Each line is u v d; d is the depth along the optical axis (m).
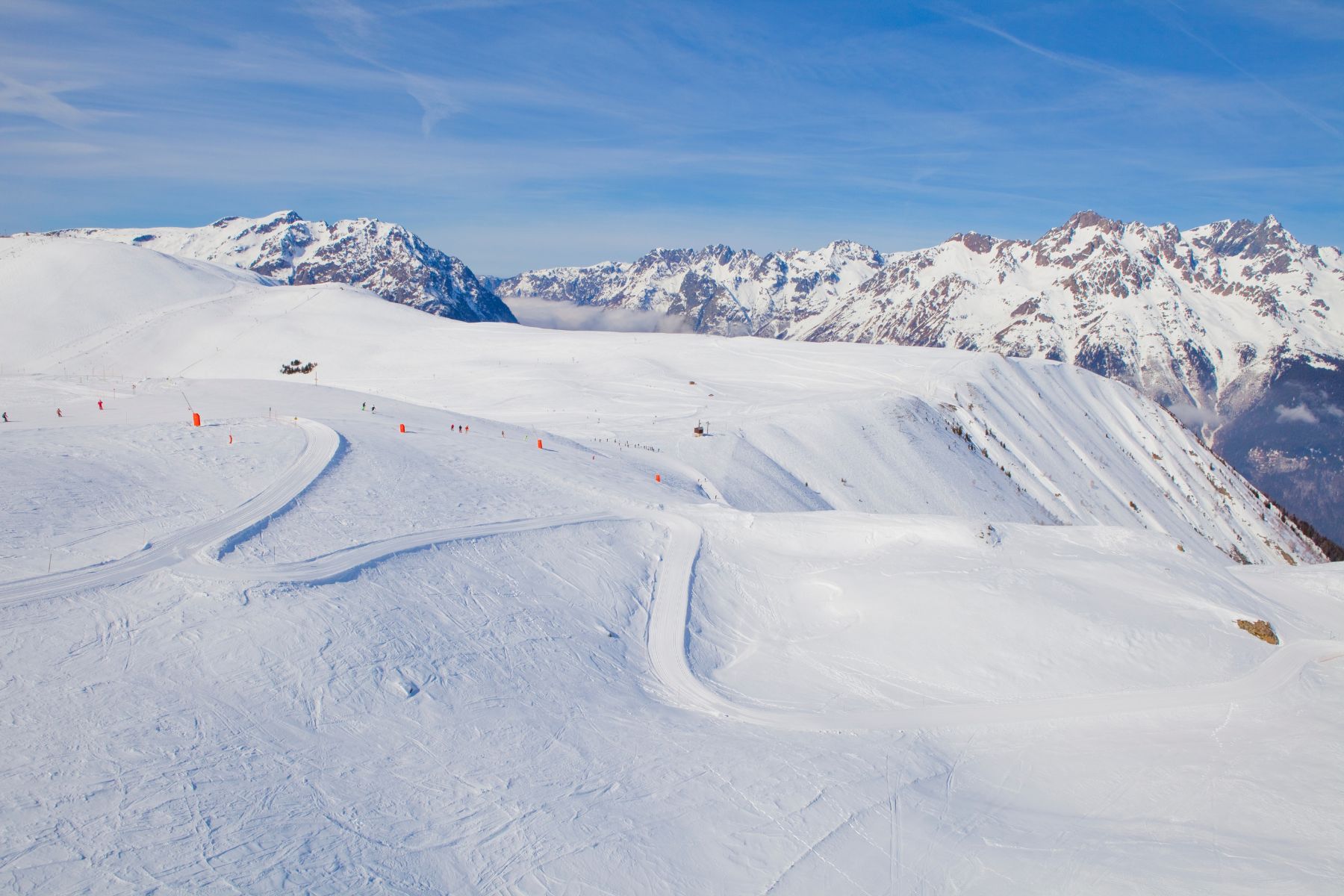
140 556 20.73
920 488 71.19
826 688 21.69
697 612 26.53
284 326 128.38
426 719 16.55
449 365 111.88
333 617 19.14
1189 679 20.83
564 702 18.88
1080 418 118.44
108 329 123.12
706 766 16.53
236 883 10.73
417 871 11.84
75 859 10.62
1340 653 22.22
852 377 107.56
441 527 27.81
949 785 16.39
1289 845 13.81
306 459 32.53
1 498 22.59
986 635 23.22
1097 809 15.46
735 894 12.41
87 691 14.55
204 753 13.56
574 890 11.98
